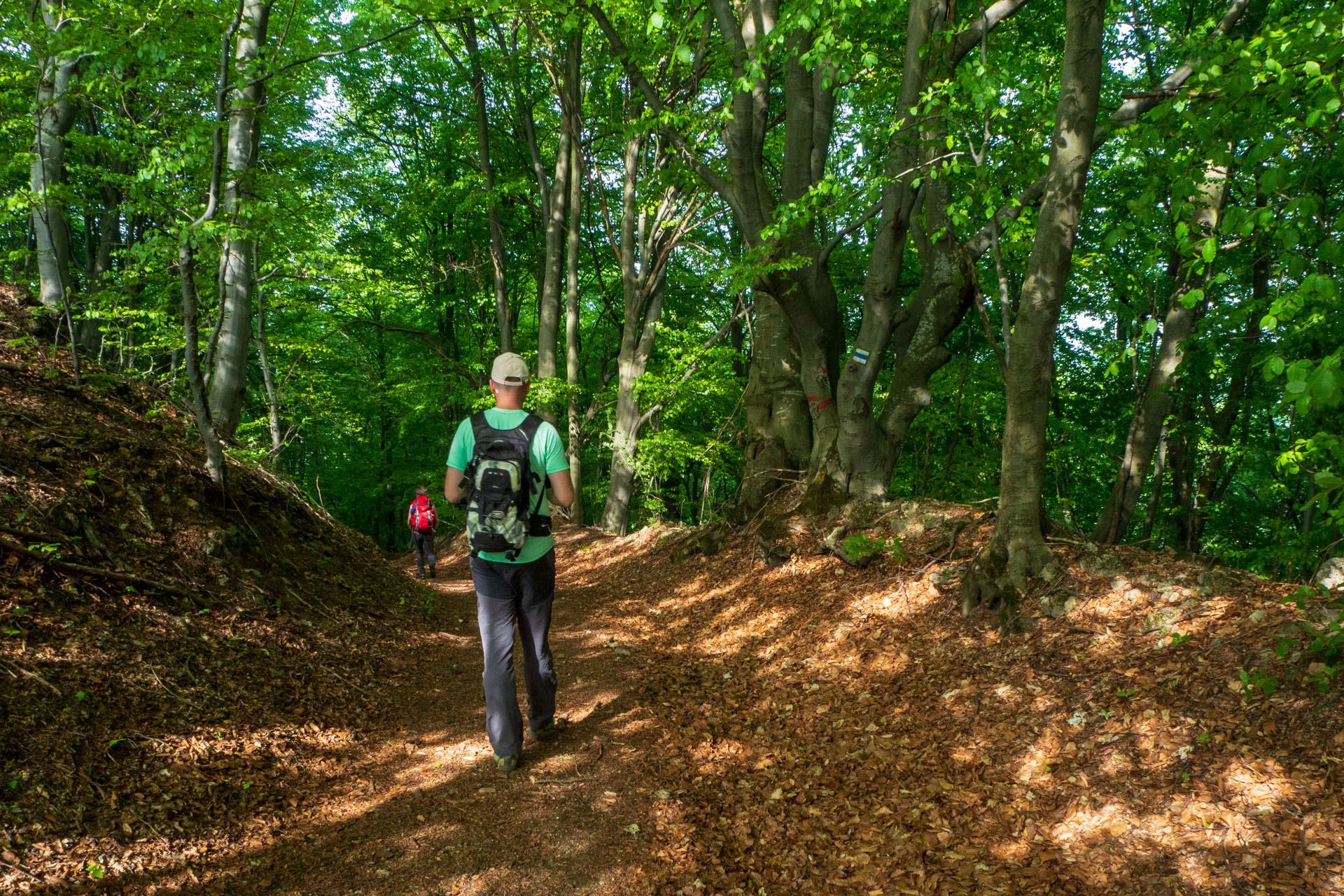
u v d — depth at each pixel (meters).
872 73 9.09
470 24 15.88
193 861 2.79
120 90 6.25
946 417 11.97
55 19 6.46
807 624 6.05
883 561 6.34
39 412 5.39
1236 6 7.66
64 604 3.92
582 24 12.75
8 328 6.57
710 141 10.57
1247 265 6.29
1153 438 9.00
